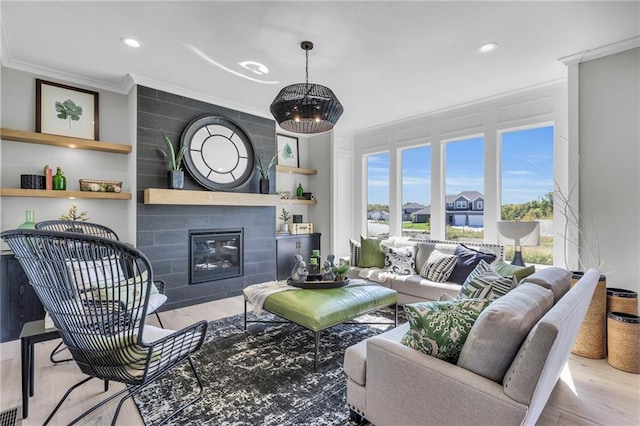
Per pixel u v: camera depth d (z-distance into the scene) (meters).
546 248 3.57
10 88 3.00
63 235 1.32
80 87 3.37
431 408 1.29
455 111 4.27
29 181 2.94
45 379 2.12
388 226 5.18
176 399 1.89
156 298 2.55
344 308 2.45
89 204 3.42
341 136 5.48
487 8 2.20
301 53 2.84
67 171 3.29
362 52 2.81
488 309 1.27
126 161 3.64
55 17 2.30
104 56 2.90
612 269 2.71
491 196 3.93
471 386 1.18
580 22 2.36
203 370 2.23
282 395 1.93
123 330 1.46
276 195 4.53
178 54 2.86
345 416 1.73
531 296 1.42
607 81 2.73
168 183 3.58
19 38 2.59
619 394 1.98
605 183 2.74
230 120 4.16
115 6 2.18
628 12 2.23
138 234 3.41
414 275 3.69
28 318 2.75
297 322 2.36
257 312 2.71
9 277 2.69
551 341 1.03
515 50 2.77
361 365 1.59
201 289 3.90
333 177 5.39
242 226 4.33
